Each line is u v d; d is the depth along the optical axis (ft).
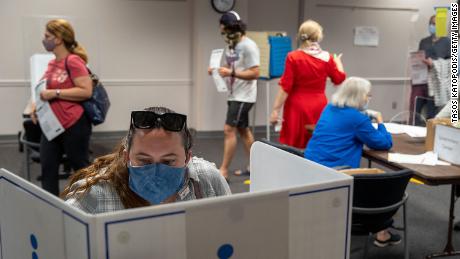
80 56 10.14
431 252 9.34
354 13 21.59
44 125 9.98
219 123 20.18
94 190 3.44
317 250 2.65
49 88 9.90
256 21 20.38
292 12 20.80
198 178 3.84
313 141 9.48
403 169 7.87
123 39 19.04
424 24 22.62
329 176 3.03
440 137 8.57
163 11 19.35
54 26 9.75
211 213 2.26
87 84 9.89
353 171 7.44
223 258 2.34
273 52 16.81
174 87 20.12
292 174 3.47
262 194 2.38
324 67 11.33
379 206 7.34
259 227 2.41
